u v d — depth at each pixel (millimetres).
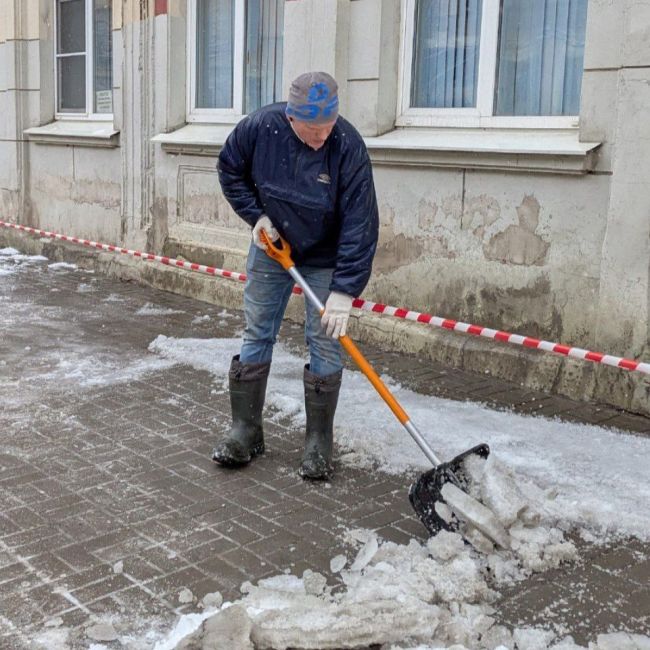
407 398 5242
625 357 5090
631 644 2775
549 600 3064
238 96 8172
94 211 9789
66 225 10266
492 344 5824
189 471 4137
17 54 10562
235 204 3939
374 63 6469
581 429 4746
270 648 2709
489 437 4566
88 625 2850
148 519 3631
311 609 2893
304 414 4910
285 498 3863
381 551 3307
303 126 3518
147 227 8930
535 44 5898
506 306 5812
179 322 7246
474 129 6176
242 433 4215
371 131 6547
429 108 6504
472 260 5992
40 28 10375
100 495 3854
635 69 4875
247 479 4062
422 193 6254
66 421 4773
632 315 5031
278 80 7855
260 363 4188
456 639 2791
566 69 5750
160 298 8227
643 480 4039
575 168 5262
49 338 6590
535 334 5664
